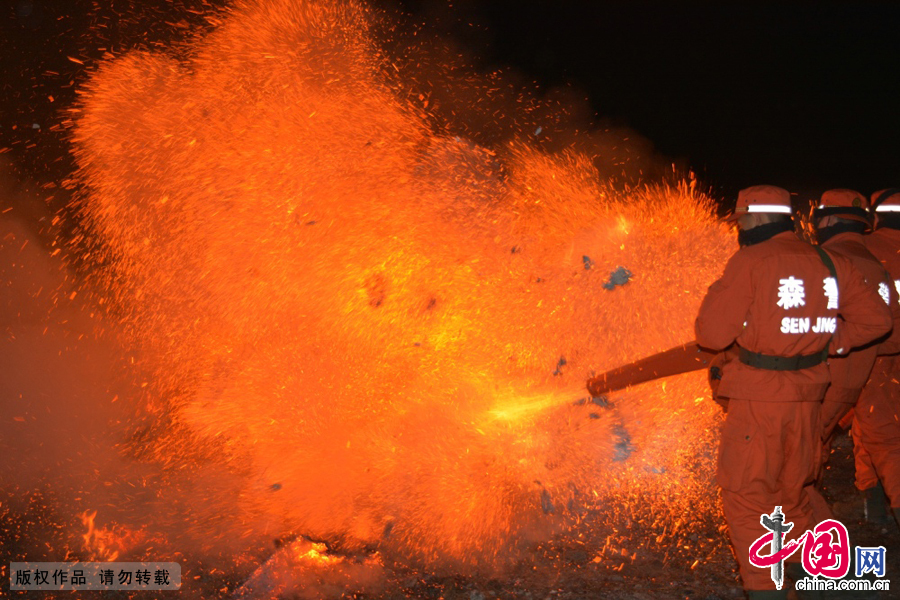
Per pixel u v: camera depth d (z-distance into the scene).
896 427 4.01
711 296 3.40
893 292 3.81
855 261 3.76
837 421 3.87
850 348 3.43
